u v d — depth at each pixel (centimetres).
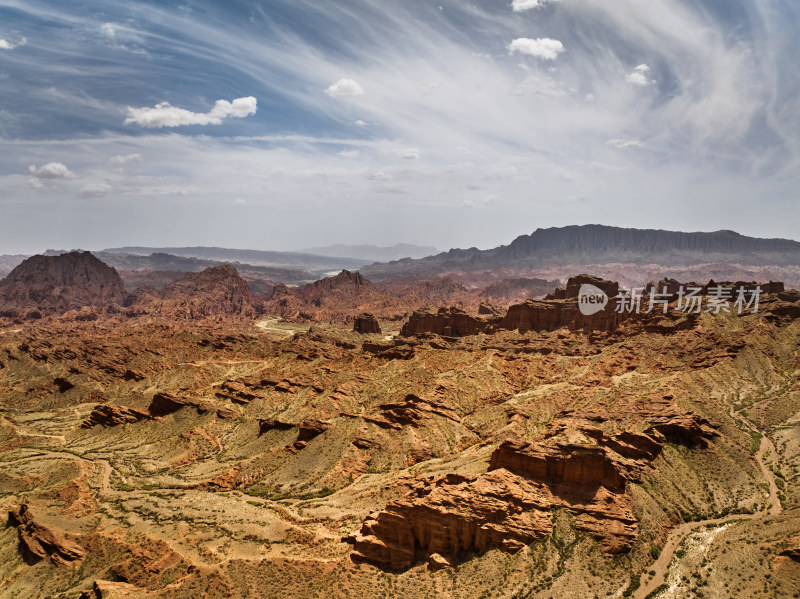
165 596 8869
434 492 9769
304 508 12662
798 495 10769
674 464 11475
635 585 8462
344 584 8956
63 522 11850
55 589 10106
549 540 8975
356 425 16062
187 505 13012
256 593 8881
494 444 14300
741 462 11956
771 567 8269
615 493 9838
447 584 8712
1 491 14762
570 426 13125
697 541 9425
